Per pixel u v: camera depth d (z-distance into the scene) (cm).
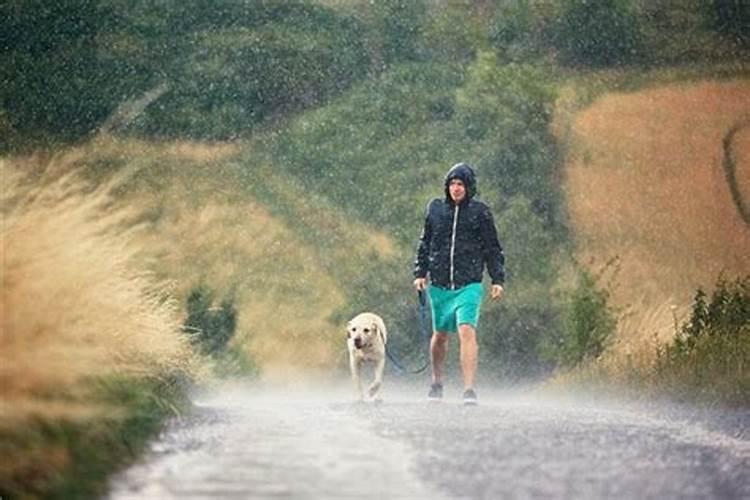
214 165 5747
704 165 5678
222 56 6131
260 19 6262
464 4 6256
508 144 5288
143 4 6188
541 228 5016
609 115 5812
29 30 5962
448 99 5959
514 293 4341
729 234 5431
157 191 5597
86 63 5984
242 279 5109
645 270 5241
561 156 5425
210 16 6241
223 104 5988
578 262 4925
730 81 6066
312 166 5725
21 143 5719
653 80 6075
